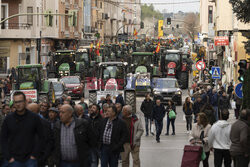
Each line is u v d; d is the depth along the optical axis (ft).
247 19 94.22
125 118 66.80
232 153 58.65
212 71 145.38
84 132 47.85
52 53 240.53
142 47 436.35
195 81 210.59
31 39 267.80
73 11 148.15
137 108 171.01
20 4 260.21
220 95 131.44
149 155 85.92
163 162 78.84
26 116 45.19
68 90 192.44
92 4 460.14
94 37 425.69
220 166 62.08
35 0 265.75
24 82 154.92
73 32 361.10
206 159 65.21
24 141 44.86
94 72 255.09
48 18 142.82
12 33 242.37
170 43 549.13
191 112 116.37
